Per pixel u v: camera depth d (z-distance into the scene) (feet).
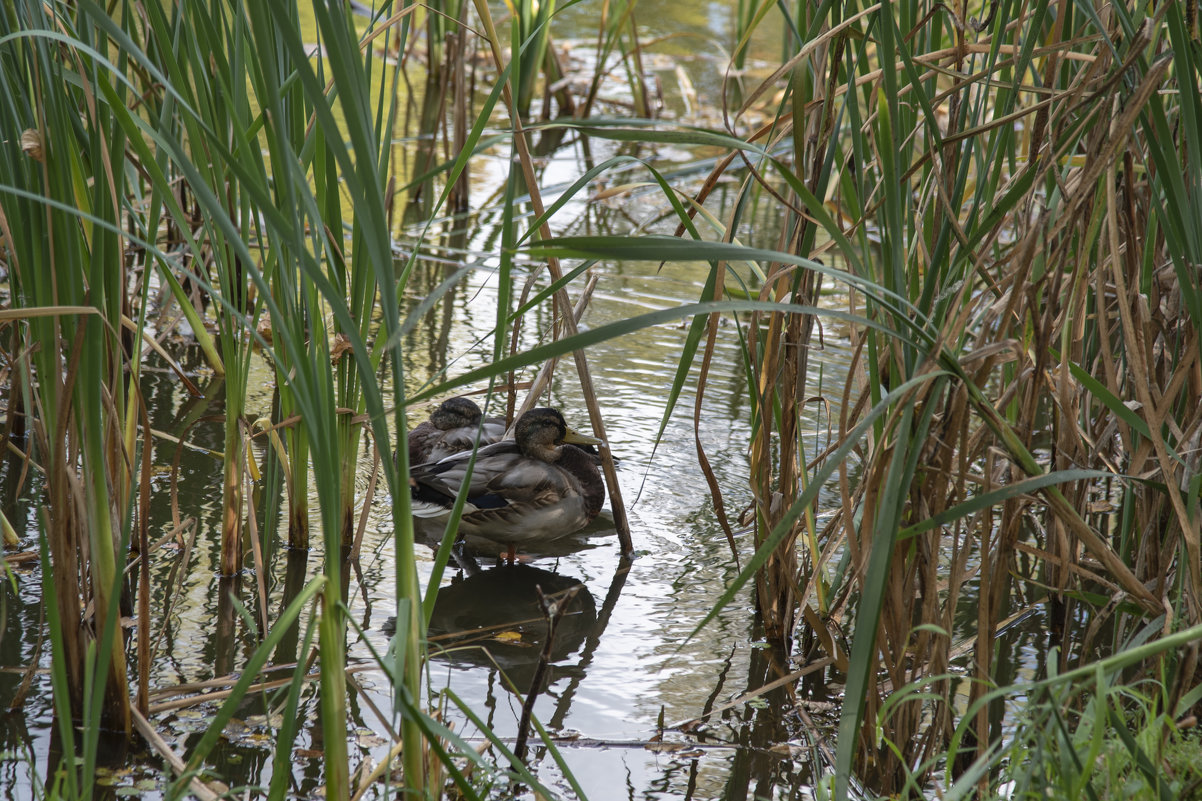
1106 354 24.70
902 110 27.84
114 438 25.86
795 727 28.78
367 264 32.04
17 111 23.65
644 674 31.19
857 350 25.73
